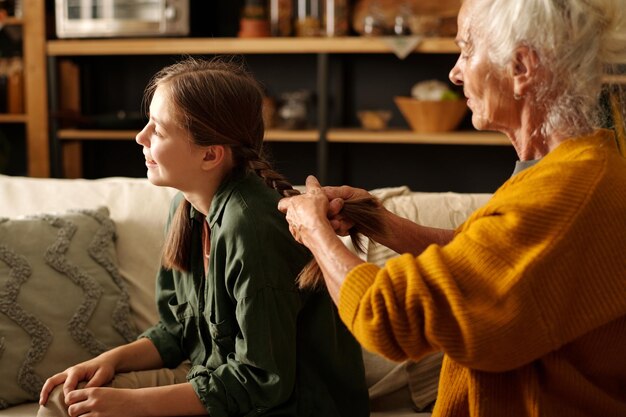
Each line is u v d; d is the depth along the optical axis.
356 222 1.32
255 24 3.60
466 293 0.98
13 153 4.28
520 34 1.03
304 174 4.09
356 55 3.94
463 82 1.14
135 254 1.88
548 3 1.01
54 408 1.43
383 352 1.01
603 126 1.07
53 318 1.71
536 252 0.96
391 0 3.57
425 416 1.65
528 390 1.04
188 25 3.59
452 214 1.82
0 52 4.09
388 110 3.95
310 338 1.48
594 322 0.98
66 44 3.68
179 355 1.64
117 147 4.18
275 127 3.76
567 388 1.04
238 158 1.51
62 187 2.00
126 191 1.97
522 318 0.95
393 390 1.71
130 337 1.80
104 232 1.85
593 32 1.02
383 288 1.00
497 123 1.11
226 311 1.45
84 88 4.00
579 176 1.00
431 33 3.45
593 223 0.98
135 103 4.12
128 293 1.83
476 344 0.95
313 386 1.47
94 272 1.79
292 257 1.43
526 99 1.07
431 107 3.49
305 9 3.59
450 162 3.96
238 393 1.38
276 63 4.01
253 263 1.38
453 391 1.14
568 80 1.03
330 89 3.98
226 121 1.47
